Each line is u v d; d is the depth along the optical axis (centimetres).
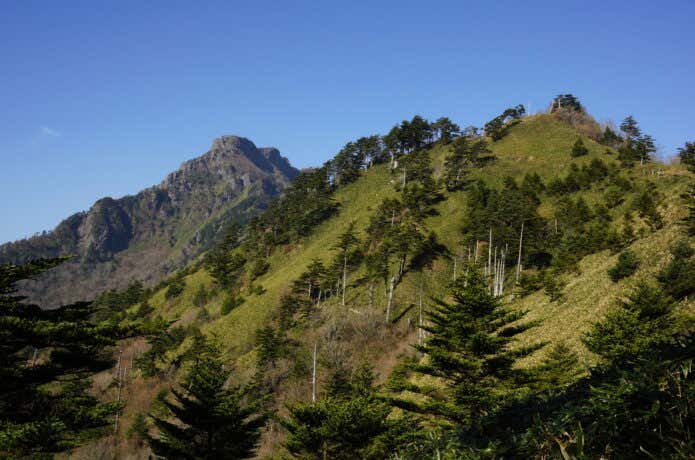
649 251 4059
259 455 3953
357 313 7575
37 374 1545
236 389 2833
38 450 1449
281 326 7519
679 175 8525
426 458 393
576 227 7550
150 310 11881
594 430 252
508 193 8512
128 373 7594
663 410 241
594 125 14462
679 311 2470
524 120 14862
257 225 12350
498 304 2220
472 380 2156
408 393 3797
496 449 315
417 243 8388
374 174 13875
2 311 1530
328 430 2245
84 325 1570
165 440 2667
